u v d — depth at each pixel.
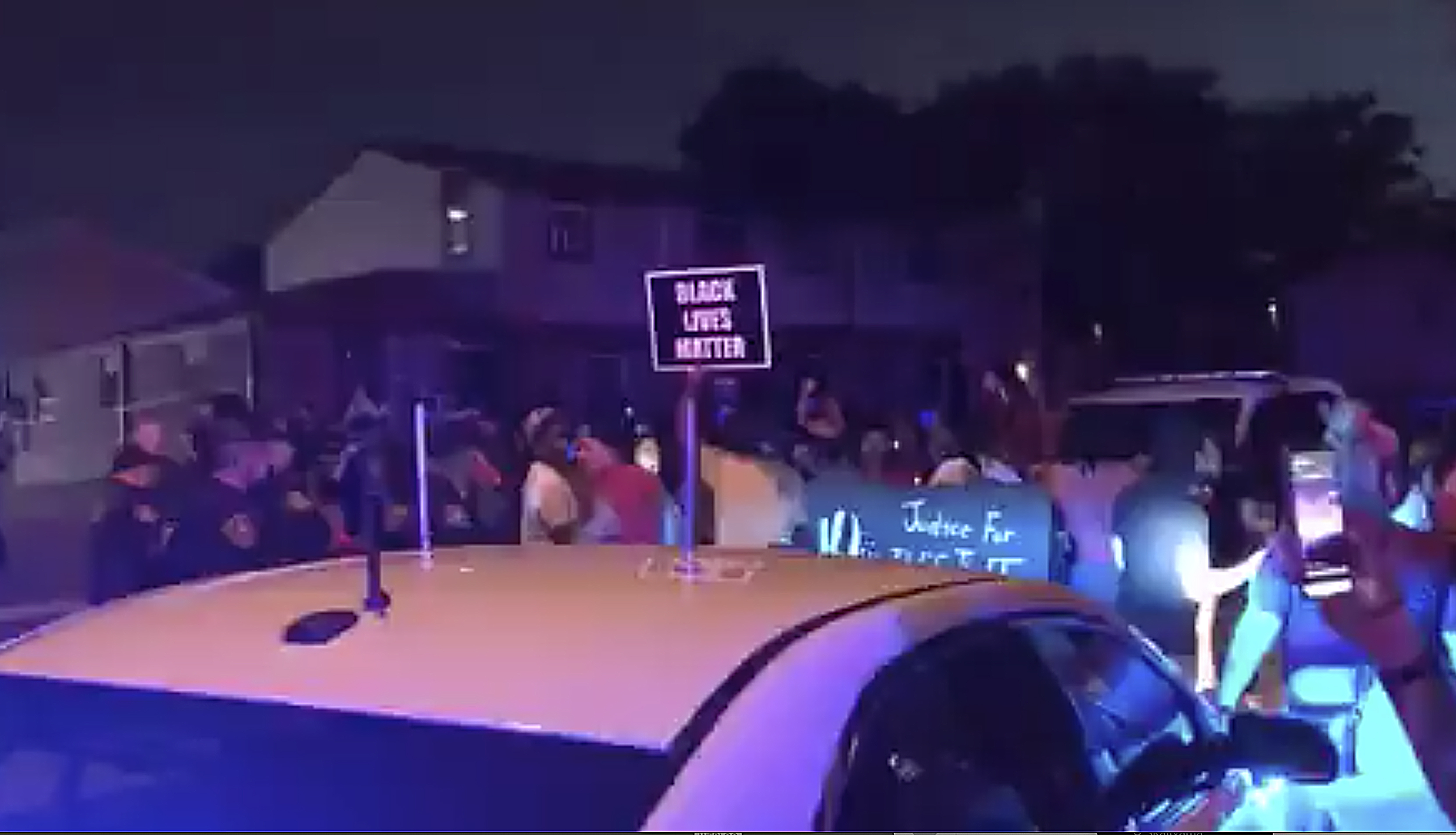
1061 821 2.48
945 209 33.56
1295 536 5.21
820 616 2.35
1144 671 3.07
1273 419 9.57
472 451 11.83
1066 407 11.27
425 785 1.91
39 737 2.13
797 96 34.25
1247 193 35.56
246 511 8.50
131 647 2.37
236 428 9.24
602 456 7.56
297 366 24.98
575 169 26.70
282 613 2.49
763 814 1.86
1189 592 7.68
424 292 25.67
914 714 2.21
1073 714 2.70
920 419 10.77
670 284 3.39
